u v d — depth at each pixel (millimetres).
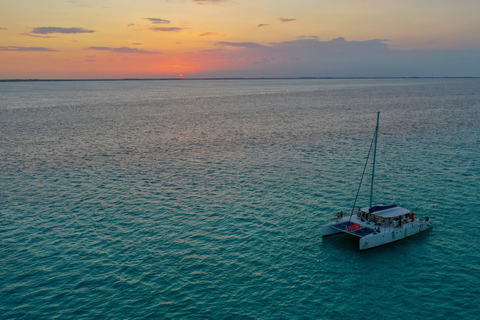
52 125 112438
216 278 31078
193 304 27734
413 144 79500
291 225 41219
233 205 47062
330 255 35094
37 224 41562
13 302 27875
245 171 61719
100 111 153625
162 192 52125
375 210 39688
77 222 42156
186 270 32219
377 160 66750
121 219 43000
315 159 68500
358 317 26438
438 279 31062
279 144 82250
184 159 70250
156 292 29172
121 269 32375
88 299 28297
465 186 52062
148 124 115125
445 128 98438
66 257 34375
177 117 133000
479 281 30562
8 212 44906
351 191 51281
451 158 66875
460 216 42875
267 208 45969
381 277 31516
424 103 175750
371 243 36031
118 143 85250
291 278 31250
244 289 29641
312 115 134500
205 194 51156
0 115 137000
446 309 27234
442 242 37406
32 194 51281
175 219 42938
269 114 140000
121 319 26125
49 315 26500
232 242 37344
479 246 36250
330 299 28500
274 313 26797
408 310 27203
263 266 33000
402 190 51188
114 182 56656
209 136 93438
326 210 45125
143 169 63625
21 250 35625
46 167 64875
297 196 49781
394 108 154625
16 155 73250
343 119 121750
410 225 38938
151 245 36719
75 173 61312
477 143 78750
